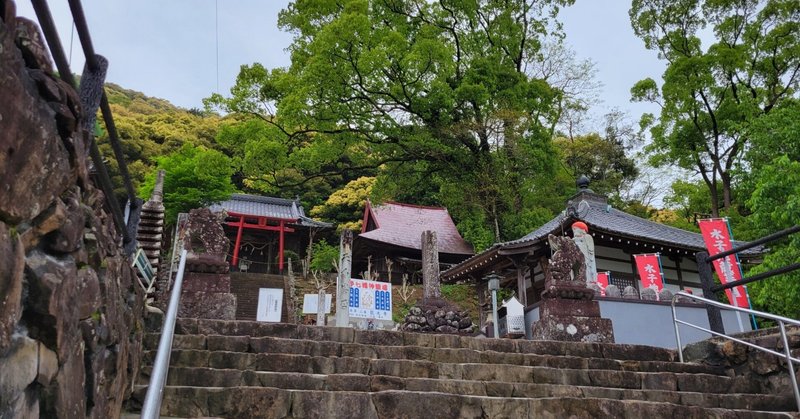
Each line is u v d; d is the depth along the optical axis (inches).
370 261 1122.7
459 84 956.0
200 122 1833.2
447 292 988.6
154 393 84.2
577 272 323.9
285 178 1668.3
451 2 964.6
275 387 166.7
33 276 69.9
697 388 214.5
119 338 124.6
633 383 209.9
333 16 810.8
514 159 974.4
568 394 188.1
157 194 416.5
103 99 114.4
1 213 61.0
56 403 75.4
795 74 1021.8
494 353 220.7
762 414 176.7
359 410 152.2
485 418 158.7
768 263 474.9
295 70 842.2
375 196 999.0
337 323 465.1
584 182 777.6
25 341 66.5
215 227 307.1
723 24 1063.0
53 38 83.2
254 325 219.8
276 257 1378.0
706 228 488.7
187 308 283.9
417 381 177.9
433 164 997.2
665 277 687.1
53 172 74.4
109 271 113.4
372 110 882.1
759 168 633.6
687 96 1004.6
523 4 1064.8
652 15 1104.2
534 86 991.0
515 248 649.6
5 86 59.5
